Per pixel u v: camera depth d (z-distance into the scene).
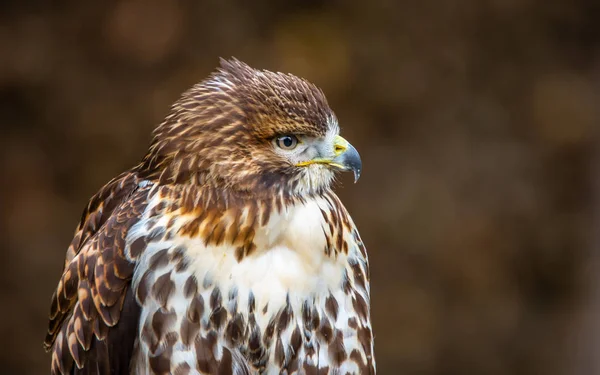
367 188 15.63
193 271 6.28
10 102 15.59
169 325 6.30
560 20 16.78
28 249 15.24
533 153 16.38
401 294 15.47
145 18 15.61
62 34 15.67
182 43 15.57
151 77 15.54
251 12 15.71
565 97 16.50
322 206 6.59
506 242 16.03
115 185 6.89
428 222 15.62
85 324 6.59
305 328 6.47
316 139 6.52
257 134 6.39
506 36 16.48
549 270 16.25
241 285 6.30
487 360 15.73
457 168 15.92
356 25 15.95
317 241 6.45
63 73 15.59
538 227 16.22
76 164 15.46
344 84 15.70
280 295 6.35
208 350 6.31
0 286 15.13
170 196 6.43
